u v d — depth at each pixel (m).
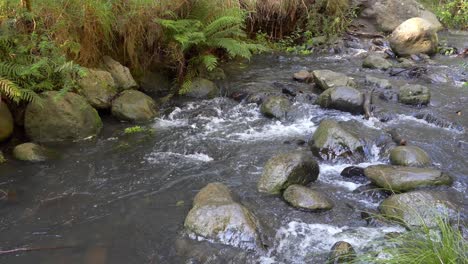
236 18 7.86
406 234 3.88
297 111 7.18
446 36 12.77
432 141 6.25
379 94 7.92
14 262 3.90
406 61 10.05
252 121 7.00
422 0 14.88
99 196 4.93
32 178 5.23
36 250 4.05
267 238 4.21
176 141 6.27
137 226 4.42
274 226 4.40
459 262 3.24
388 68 9.52
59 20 6.36
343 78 8.19
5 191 4.95
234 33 8.45
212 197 4.60
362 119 6.98
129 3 7.32
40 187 5.05
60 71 6.21
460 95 7.98
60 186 5.09
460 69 9.54
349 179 5.32
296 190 4.80
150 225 4.43
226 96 8.00
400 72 9.15
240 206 4.34
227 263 3.91
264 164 5.67
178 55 7.87
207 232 4.18
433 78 8.75
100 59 7.32
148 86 7.96
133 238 4.25
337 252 3.88
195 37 7.62
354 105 7.14
